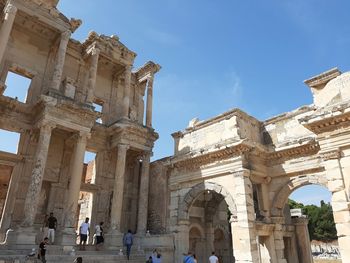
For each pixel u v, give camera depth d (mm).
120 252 24000
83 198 36938
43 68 30000
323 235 74562
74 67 32469
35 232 21609
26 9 26969
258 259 20766
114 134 31141
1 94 24781
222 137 25344
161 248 25484
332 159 17625
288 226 27062
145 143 31844
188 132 28875
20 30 29359
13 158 25391
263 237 23281
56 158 28406
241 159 23016
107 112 34031
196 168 26578
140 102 38125
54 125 25031
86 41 32406
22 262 17094
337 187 16906
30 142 26484
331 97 19141
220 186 24219
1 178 31375
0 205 30812
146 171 31031
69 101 26078
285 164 23656
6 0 27094
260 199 23953
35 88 28812
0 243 21312
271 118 26047
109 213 30047
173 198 27875
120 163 28984
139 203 29719
